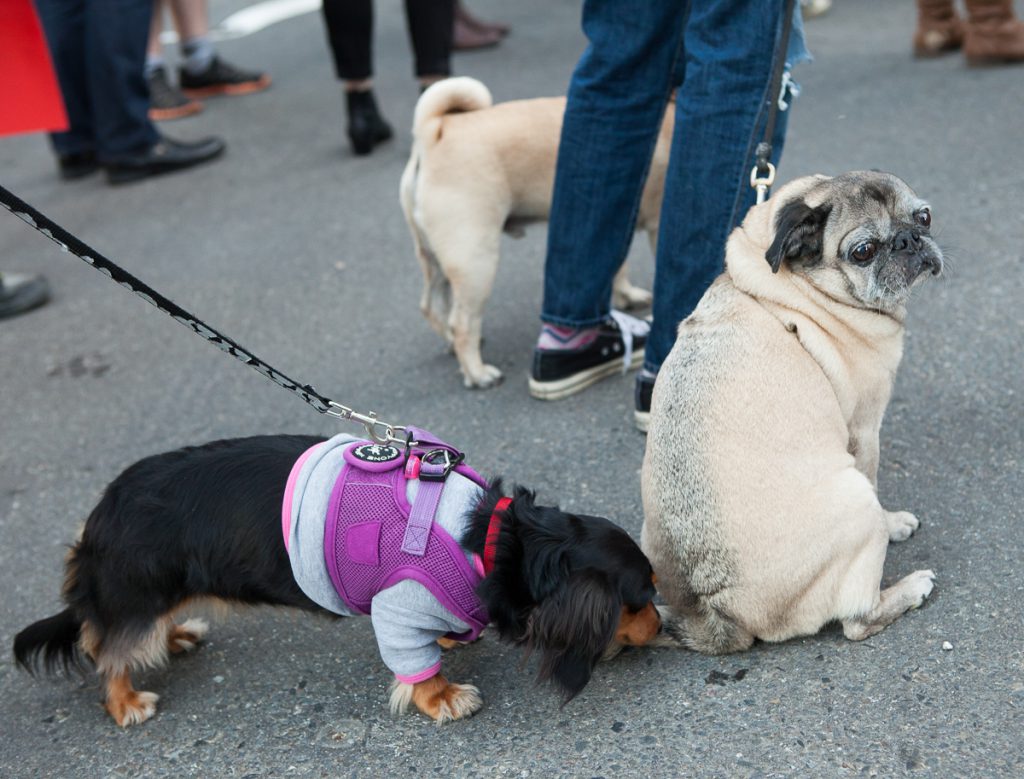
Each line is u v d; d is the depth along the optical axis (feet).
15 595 10.53
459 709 8.16
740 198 9.84
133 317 16.51
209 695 8.89
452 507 7.79
